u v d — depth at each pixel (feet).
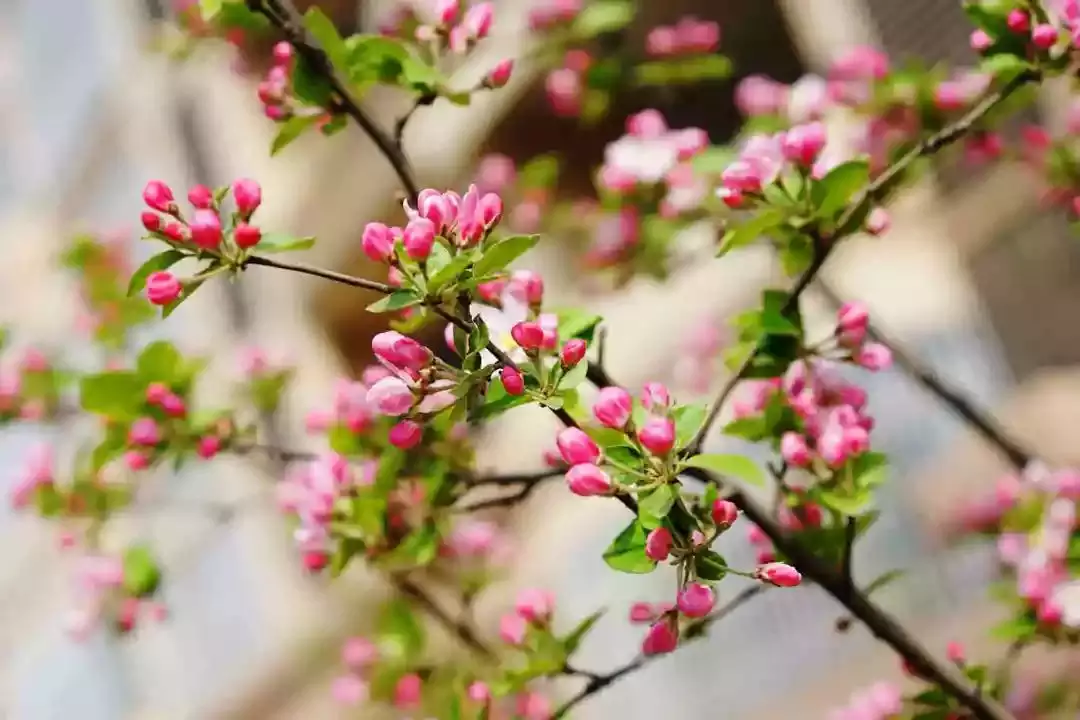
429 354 5.62
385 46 6.07
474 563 6.95
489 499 6.20
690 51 8.54
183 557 14.53
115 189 17.35
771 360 6.03
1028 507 6.52
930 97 6.76
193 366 6.49
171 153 16.96
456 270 5.57
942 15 9.42
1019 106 6.78
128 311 8.48
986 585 8.88
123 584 7.78
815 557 5.99
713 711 10.35
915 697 6.12
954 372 10.39
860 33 10.26
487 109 12.41
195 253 5.74
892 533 9.82
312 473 6.29
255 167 16.12
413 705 6.57
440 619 6.66
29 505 8.01
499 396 5.64
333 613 13.26
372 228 5.63
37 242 17.89
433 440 6.21
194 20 7.65
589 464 5.59
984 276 10.46
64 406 8.15
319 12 6.02
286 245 5.80
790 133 5.95
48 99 19.58
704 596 5.59
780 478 6.03
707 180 6.59
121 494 8.10
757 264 12.32
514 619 6.26
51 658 15.42
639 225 7.56
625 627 11.19
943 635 9.01
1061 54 6.04
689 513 5.61
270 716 12.85
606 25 7.94
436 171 12.88
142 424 6.40
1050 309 9.79
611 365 12.88
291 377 8.32
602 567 11.68
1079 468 7.38
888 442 10.10
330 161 15.20
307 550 6.28
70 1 19.12
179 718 14.05
